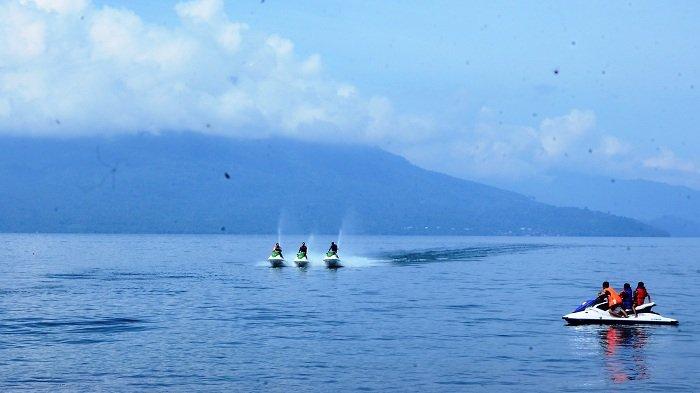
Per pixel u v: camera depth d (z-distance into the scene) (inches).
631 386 991.0
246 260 4690.0
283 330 1455.5
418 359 1163.3
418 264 4146.2
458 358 1174.3
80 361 1141.7
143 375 1048.2
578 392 960.3
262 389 973.2
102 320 1594.5
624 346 1286.9
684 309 1867.6
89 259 4758.9
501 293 2282.2
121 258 4940.9
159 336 1378.0
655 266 4345.5
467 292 2309.3
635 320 1566.2
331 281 2733.8
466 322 1583.4
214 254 5836.6
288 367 1102.4
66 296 2116.1
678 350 1247.5
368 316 1674.5
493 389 976.9
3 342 1310.3
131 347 1261.1
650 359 1168.8
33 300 1999.3
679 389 974.4
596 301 1619.1
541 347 1272.1
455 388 982.4
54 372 1065.5
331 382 1013.2
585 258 5541.3
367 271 3390.7
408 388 981.2
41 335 1390.3
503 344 1302.9
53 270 3457.2
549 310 1812.3
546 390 970.1
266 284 2581.2
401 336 1385.3
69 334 1401.3
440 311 1779.0
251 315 1686.8
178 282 2669.8
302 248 3784.5
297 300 2021.4
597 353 1220.5
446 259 4899.1
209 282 2669.8
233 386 988.6
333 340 1339.8
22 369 1085.1
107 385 990.4
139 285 2519.7
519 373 1067.3
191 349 1245.1
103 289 2353.6
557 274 3368.6
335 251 3772.1
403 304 1932.8
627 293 1596.9
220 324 1537.9
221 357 1176.8
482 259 4992.6
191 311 1760.6
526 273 3412.9
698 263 4815.5
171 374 1055.0
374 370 1084.5
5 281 2699.3
